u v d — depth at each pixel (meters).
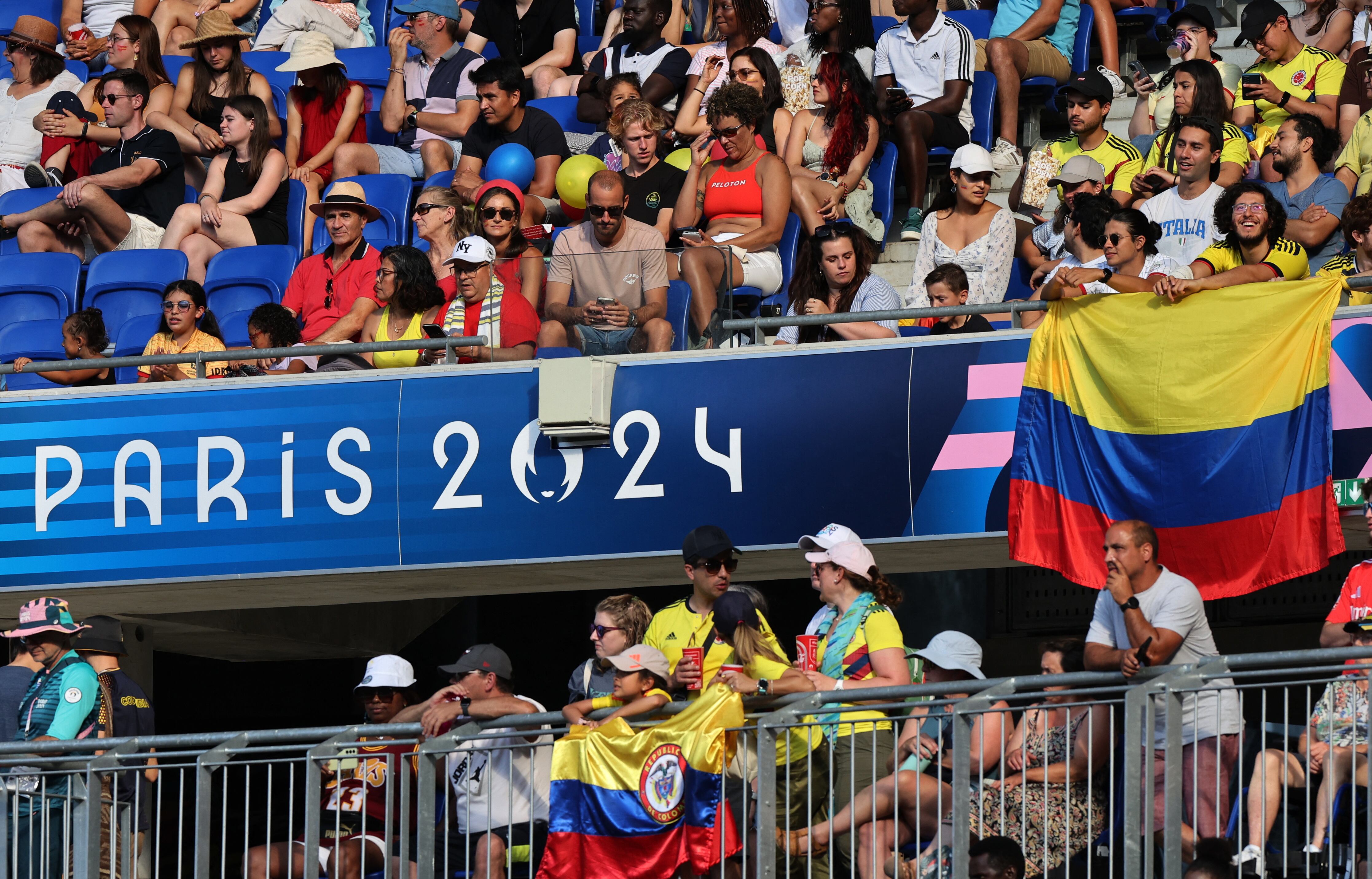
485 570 30.83
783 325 29.86
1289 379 26.08
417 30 42.81
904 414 29.05
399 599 34.59
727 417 29.80
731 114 34.44
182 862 34.75
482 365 30.95
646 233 32.16
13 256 37.94
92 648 27.33
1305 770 21.44
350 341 32.97
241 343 35.81
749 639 22.70
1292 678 22.83
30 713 25.08
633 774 22.05
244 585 31.84
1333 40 38.09
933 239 33.53
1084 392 27.50
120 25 42.31
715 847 21.66
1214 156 31.66
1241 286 26.55
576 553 30.05
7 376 36.50
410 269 32.31
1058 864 21.88
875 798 20.80
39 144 43.38
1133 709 19.70
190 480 31.67
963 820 20.19
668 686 23.25
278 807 34.59
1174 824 19.33
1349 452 26.30
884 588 23.48
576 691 24.55
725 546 24.31
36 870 24.22
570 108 42.28
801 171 35.94
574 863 22.09
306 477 31.25
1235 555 26.23
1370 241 27.38
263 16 48.75
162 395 32.06
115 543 31.81
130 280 37.03
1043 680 20.31
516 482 30.45
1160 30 43.00
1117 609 22.47
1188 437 26.59
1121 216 27.72
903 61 38.75
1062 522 27.45
